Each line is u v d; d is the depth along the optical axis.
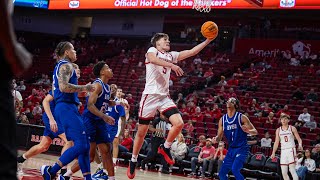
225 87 18.06
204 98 17.17
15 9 23.08
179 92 18.59
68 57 5.18
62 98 5.02
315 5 15.10
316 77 17.81
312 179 10.52
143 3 18.62
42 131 12.84
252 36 21.45
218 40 22.78
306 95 16.73
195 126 15.27
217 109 15.59
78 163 5.16
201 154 11.96
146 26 25.27
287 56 20.20
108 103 5.70
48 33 26.81
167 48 5.30
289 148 9.09
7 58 1.57
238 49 21.45
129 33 25.69
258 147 12.93
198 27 23.70
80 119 5.04
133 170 5.72
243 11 18.59
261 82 18.06
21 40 26.23
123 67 22.06
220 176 6.95
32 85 21.41
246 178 11.90
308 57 19.89
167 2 18.03
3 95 1.62
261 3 15.52
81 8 20.23
